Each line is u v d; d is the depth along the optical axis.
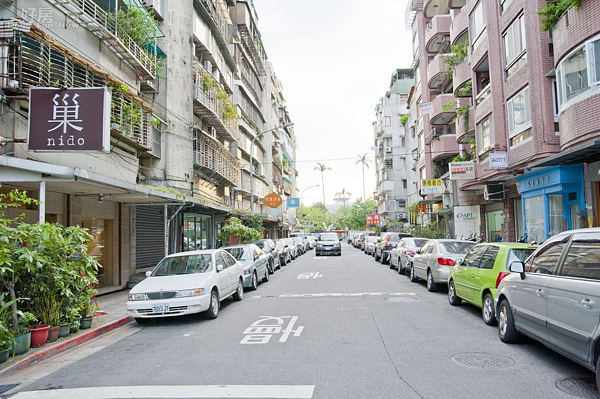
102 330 8.37
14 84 8.84
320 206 121.62
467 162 18.17
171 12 18.33
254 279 13.59
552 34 12.48
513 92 14.66
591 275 4.50
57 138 8.76
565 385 4.71
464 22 21.92
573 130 10.91
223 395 4.59
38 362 6.44
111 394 4.79
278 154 51.84
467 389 4.62
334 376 5.13
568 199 12.95
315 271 19.22
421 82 31.48
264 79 45.47
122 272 14.59
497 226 20.30
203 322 8.91
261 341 6.97
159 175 17.42
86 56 12.00
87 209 12.57
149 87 16.77
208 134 22.08
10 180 7.87
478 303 8.26
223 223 27.41
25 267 6.86
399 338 6.92
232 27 30.47
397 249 18.06
